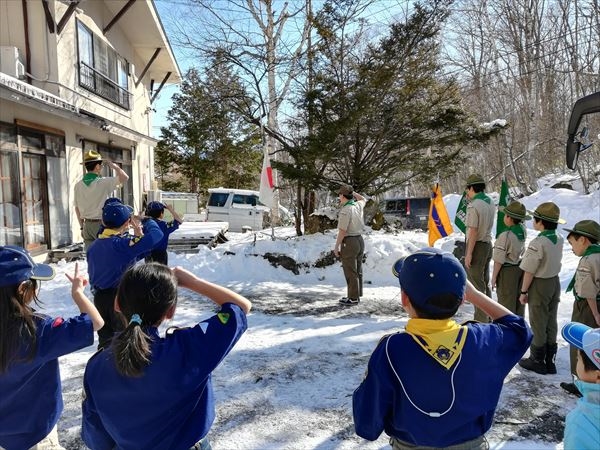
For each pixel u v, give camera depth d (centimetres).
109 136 1423
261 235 1286
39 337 190
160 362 166
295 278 902
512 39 2170
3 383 191
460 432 172
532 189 2078
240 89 1120
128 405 169
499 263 477
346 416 363
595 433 162
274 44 1221
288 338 545
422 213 1769
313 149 949
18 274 189
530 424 348
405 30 984
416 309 178
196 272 908
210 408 187
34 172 990
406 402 172
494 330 181
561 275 825
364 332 567
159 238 402
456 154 1071
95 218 661
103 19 1326
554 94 2178
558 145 2244
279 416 364
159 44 1652
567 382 417
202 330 176
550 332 441
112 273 382
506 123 1095
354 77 998
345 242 701
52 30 988
